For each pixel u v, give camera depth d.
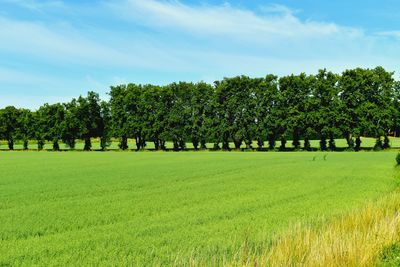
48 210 20.95
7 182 33.88
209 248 12.92
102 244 13.91
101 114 112.62
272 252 9.56
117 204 22.81
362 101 89.31
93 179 35.91
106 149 112.75
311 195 25.97
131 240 14.48
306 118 91.00
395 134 93.50
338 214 18.45
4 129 119.56
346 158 61.19
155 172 42.06
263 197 25.23
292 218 18.23
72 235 15.38
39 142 116.19
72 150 112.56
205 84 103.19
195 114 102.06
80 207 21.88
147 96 105.75
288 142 119.81
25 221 18.06
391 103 88.62
